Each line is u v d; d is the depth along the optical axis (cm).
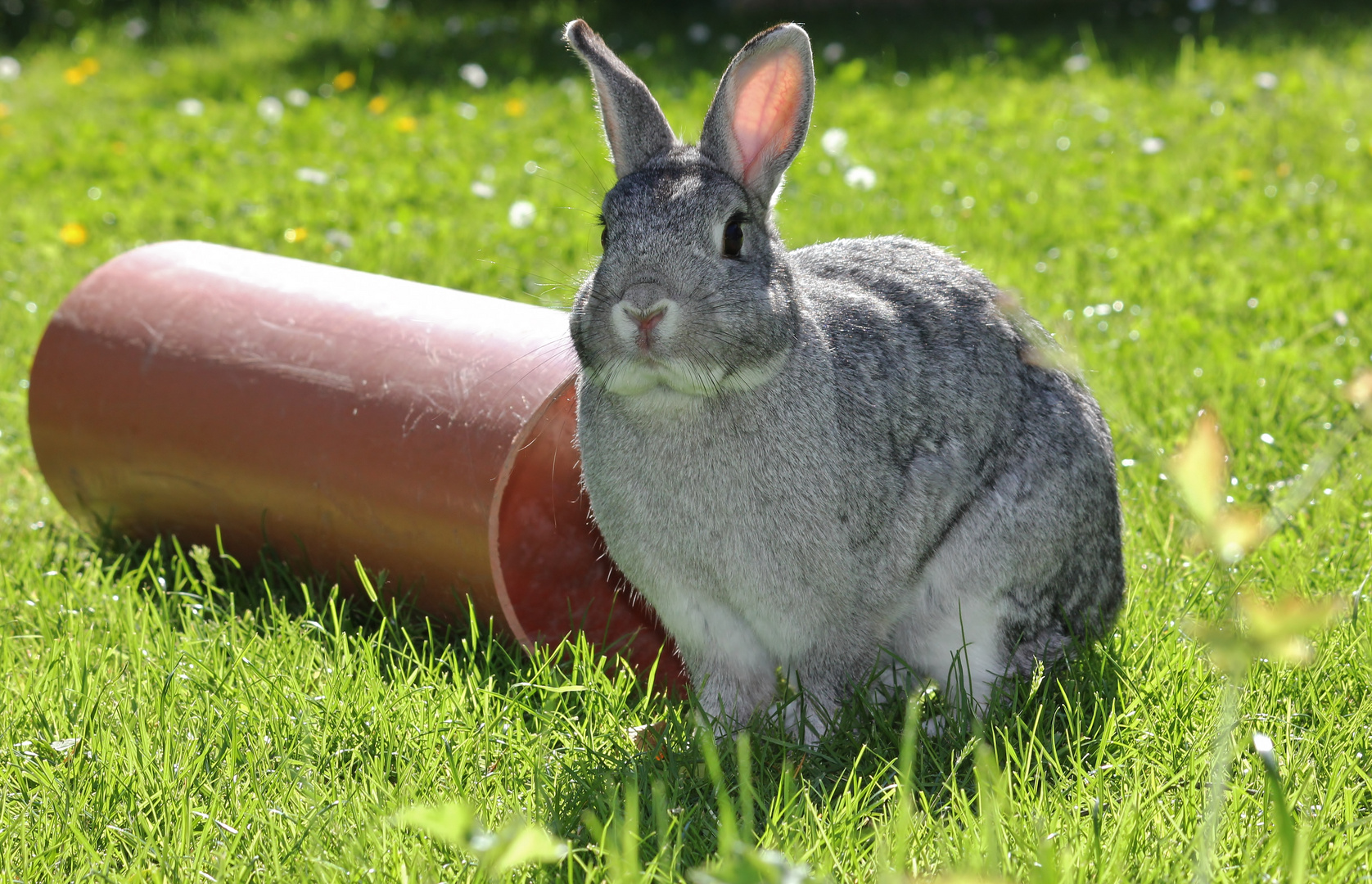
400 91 1510
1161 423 648
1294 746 424
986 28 1664
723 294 408
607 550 490
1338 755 412
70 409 613
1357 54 1360
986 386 482
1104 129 1196
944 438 470
